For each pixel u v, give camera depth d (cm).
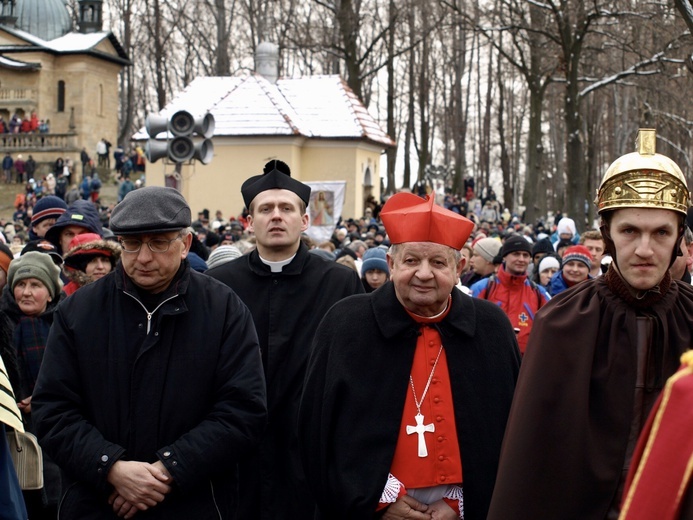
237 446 358
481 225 2266
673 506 185
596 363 271
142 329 367
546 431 267
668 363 269
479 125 5800
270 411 457
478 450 352
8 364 466
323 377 365
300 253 489
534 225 2836
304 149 2828
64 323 373
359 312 368
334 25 3744
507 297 692
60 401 362
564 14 2370
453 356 359
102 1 5969
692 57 2006
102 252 555
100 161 5088
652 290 272
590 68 3319
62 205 725
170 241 364
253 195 488
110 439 359
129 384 362
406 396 355
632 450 264
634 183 263
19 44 5672
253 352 376
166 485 347
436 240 350
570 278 767
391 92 4300
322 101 2927
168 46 5262
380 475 344
